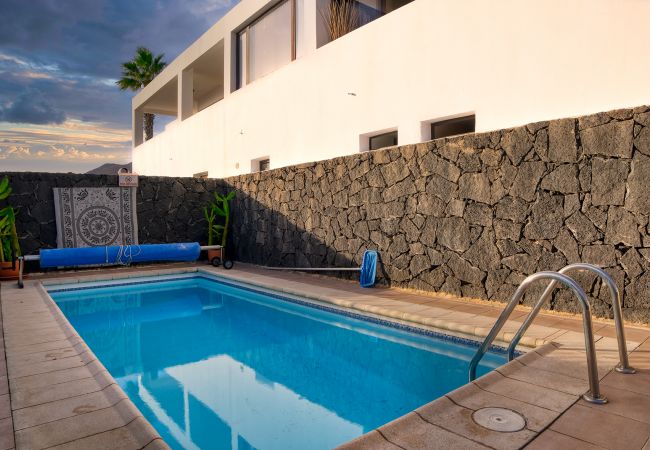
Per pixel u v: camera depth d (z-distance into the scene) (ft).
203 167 47.55
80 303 25.53
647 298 14.74
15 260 29.40
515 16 19.85
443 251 20.85
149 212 35.58
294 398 12.39
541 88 18.95
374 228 24.47
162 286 30.78
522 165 17.89
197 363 15.55
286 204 31.55
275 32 37.83
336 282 26.05
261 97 37.47
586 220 16.12
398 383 13.37
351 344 17.30
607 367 11.10
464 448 7.37
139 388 13.20
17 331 15.89
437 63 23.26
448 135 23.80
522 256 17.94
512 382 10.24
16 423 8.65
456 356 15.26
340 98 29.40
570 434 7.79
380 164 24.03
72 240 32.32
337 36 31.04
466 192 19.85
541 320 15.99
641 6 16.11
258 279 27.63
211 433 10.18
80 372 11.64
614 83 16.76
